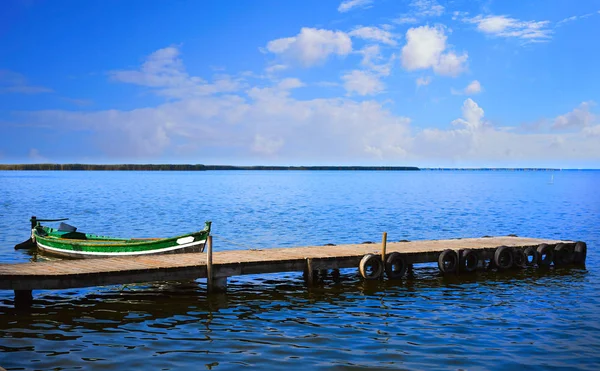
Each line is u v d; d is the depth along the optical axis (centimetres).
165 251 2644
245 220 5200
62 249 2984
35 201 7538
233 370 1380
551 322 1836
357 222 5081
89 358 1465
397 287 2389
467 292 2297
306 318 1875
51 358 1462
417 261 2617
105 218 5338
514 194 10506
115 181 17225
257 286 2386
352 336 1666
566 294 2266
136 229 4534
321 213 5984
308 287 2373
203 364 1423
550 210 6656
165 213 5897
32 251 3375
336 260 2455
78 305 2036
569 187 14525
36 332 1697
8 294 2186
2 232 4197
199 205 7069
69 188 11675
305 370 1380
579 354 1519
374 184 16125
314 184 15800
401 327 1767
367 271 2767
